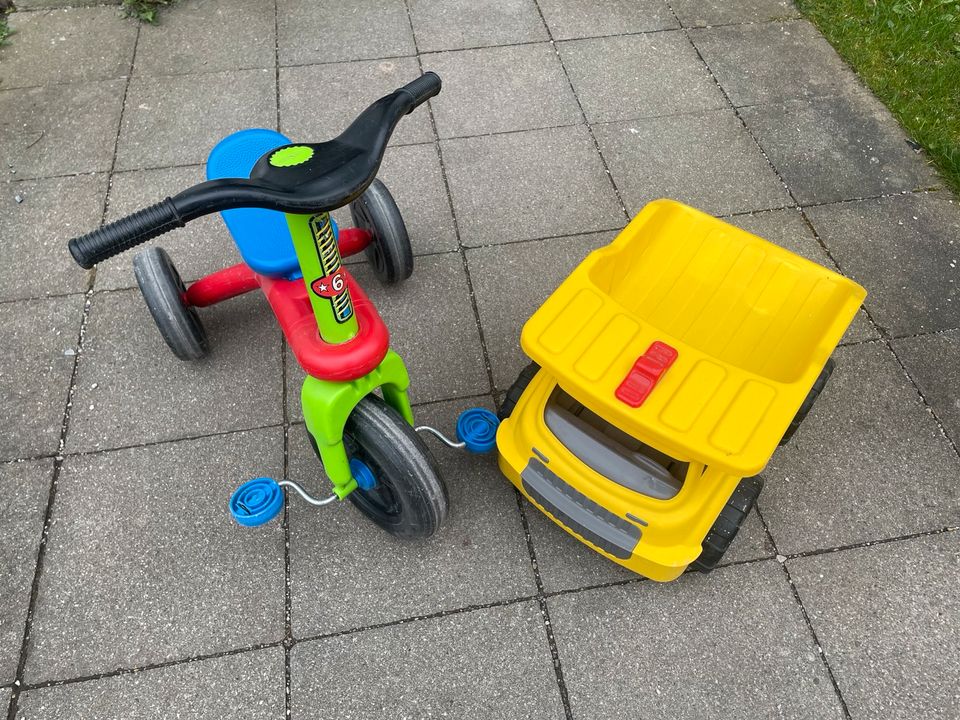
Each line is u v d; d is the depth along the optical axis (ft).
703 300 6.18
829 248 8.98
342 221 9.10
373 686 5.90
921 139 10.06
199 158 9.75
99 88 10.61
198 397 7.52
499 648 6.08
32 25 11.48
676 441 4.76
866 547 6.67
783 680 5.97
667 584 6.41
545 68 10.99
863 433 7.39
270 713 5.78
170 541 6.62
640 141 10.09
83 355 7.83
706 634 6.17
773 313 6.02
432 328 8.07
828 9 11.82
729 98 10.66
